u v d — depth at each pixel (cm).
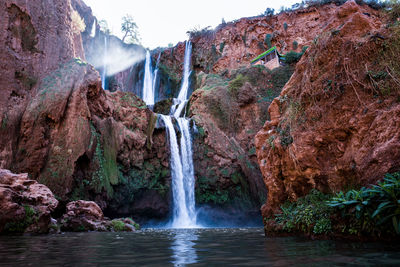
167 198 2164
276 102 790
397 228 360
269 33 4084
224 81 3098
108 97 2123
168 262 299
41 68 1822
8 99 1577
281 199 702
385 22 574
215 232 923
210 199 2298
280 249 385
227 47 4097
